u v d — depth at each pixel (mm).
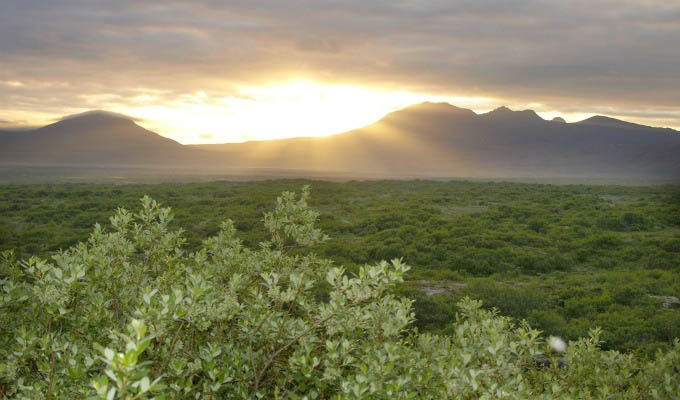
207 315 3660
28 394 3262
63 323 4340
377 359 3504
